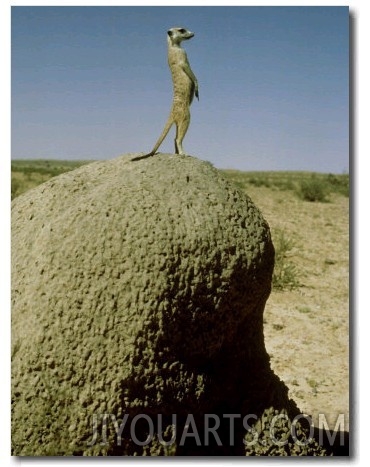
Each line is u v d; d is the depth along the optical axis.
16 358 2.71
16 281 2.83
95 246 2.74
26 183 20.67
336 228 15.79
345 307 8.38
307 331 7.22
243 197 3.22
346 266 11.10
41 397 2.68
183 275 2.79
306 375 5.94
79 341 2.68
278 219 16.58
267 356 3.40
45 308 2.71
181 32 3.35
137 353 2.71
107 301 2.69
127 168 3.15
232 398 3.17
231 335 3.07
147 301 2.71
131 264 2.72
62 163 62.19
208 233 2.88
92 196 2.93
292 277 9.44
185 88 3.30
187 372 2.90
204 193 3.03
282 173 60.75
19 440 2.71
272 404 3.28
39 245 2.86
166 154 3.29
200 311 2.87
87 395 2.69
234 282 2.96
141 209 2.82
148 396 2.79
